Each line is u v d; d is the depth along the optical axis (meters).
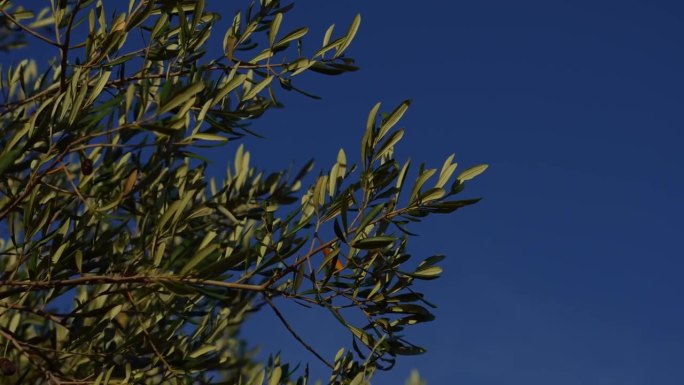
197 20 3.77
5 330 3.74
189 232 3.80
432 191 3.46
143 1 3.83
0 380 4.25
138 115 3.31
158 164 3.56
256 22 4.12
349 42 4.01
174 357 3.81
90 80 3.83
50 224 3.52
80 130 3.33
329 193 3.54
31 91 4.55
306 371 3.80
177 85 3.43
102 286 4.52
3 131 3.78
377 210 3.38
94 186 3.74
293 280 3.57
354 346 3.73
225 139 3.38
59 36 3.74
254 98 4.26
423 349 3.73
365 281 3.65
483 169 3.50
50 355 4.12
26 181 3.57
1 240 4.58
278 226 3.66
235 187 4.77
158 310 3.93
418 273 3.64
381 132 3.44
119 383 3.67
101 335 4.16
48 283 3.54
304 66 4.02
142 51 3.99
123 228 3.77
